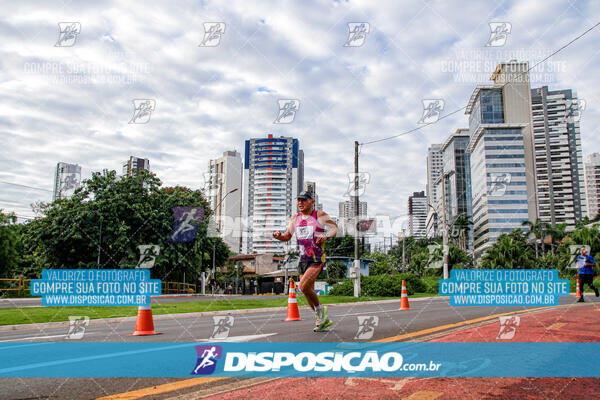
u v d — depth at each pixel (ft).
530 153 348.79
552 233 231.91
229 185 293.23
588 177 428.56
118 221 106.93
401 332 19.72
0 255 104.01
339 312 35.68
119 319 35.86
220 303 53.42
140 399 9.63
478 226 380.37
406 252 262.67
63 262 109.70
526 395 9.05
